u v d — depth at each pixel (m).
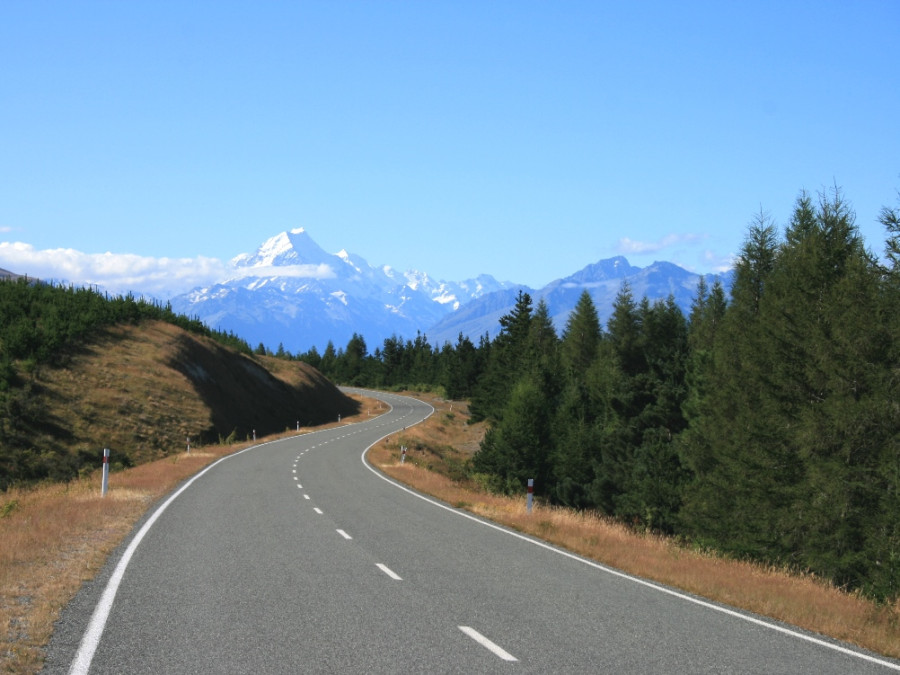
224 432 60.19
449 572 11.77
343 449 52.03
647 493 45.00
